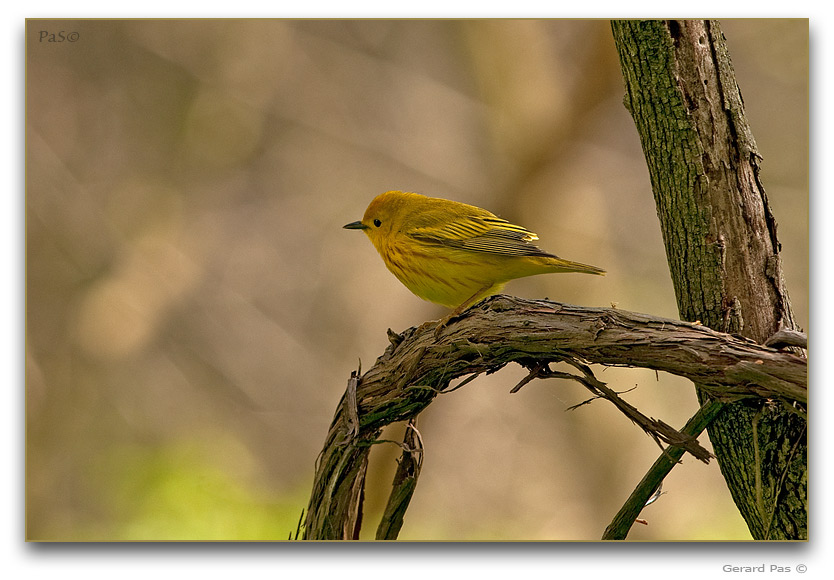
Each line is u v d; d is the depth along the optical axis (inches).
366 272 621.3
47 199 604.4
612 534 204.1
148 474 440.1
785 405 162.9
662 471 194.4
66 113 624.4
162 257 607.2
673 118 193.2
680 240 195.8
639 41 194.4
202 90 644.1
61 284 590.6
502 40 575.2
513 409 564.7
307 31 652.7
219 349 598.2
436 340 201.6
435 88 634.8
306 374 597.3
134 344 583.5
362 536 460.8
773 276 190.5
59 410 556.1
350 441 216.1
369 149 641.6
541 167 577.0
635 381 546.0
